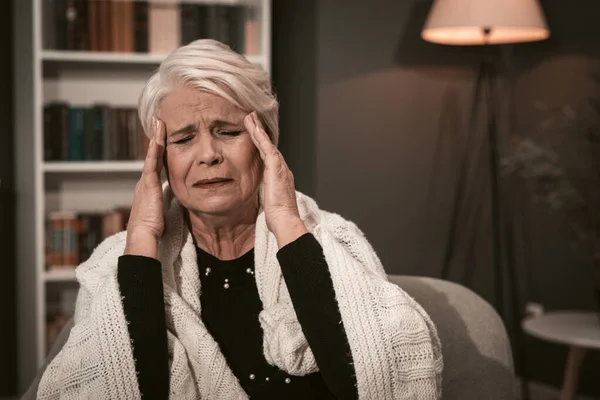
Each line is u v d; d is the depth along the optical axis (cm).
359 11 338
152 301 116
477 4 306
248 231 130
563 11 346
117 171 368
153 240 121
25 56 362
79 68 361
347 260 118
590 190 332
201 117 117
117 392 113
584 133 335
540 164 337
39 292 334
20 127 363
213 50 118
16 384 370
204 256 129
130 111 343
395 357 115
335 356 114
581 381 345
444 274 353
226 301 127
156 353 115
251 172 121
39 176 330
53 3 332
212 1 348
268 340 121
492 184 366
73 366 114
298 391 123
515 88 369
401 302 119
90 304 122
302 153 352
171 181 121
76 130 338
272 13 388
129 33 339
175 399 116
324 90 334
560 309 350
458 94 357
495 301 371
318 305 115
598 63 330
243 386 123
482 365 137
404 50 346
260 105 121
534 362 364
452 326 139
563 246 346
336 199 338
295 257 117
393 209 348
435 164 354
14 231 366
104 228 343
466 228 363
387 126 345
